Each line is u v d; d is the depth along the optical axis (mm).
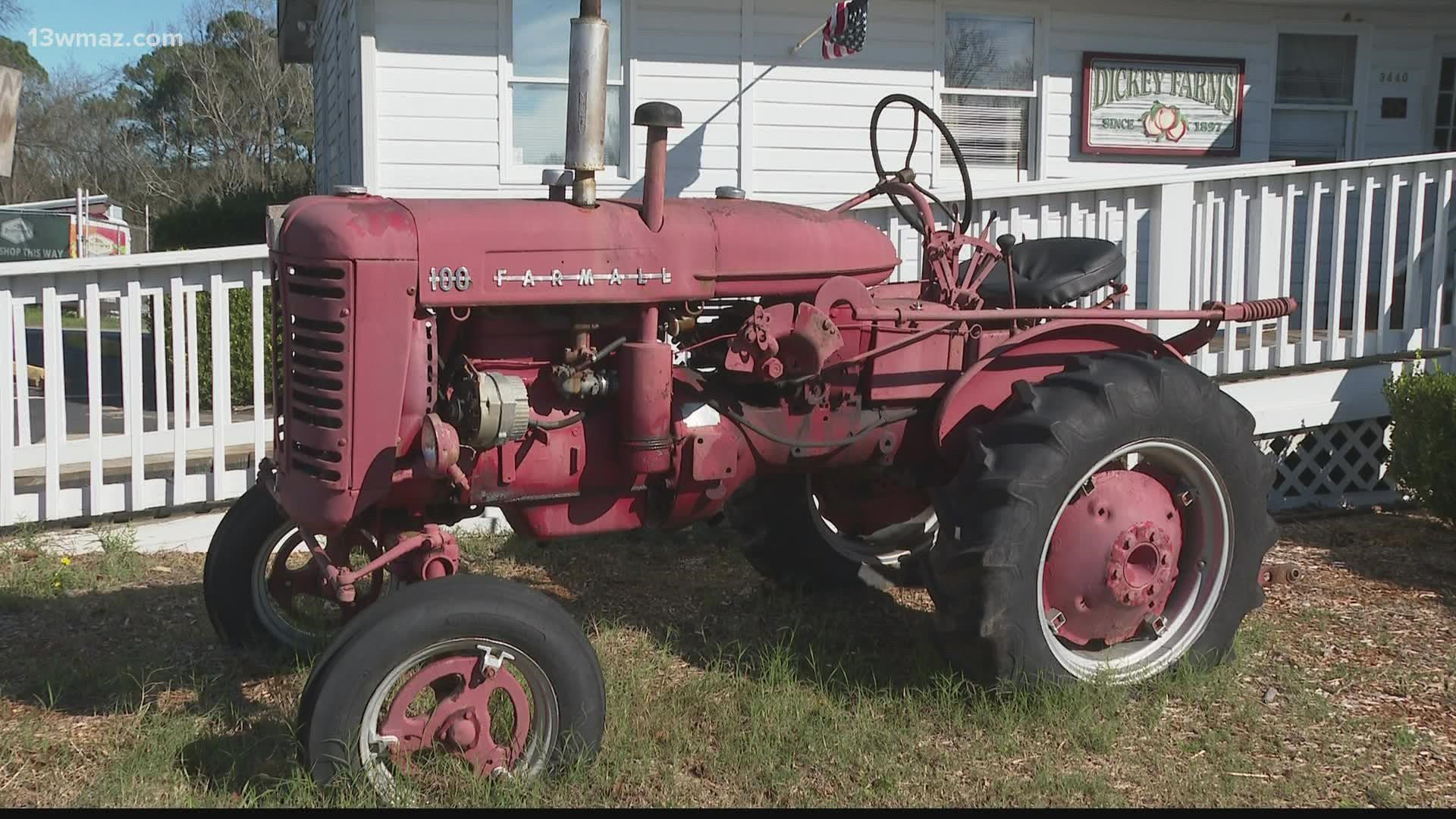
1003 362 4273
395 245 3352
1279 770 3537
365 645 3082
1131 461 4281
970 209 4383
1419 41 10758
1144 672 4062
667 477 3852
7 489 6031
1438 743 3723
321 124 14875
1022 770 3521
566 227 3578
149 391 12023
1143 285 9688
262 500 4434
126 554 5852
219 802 3256
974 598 3738
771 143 9234
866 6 8438
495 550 5977
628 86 8867
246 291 10805
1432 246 7719
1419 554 5809
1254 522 4184
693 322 3893
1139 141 10125
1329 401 6957
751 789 3379
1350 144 10773
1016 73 9781
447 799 3180
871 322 4094
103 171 52688
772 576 5188
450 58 8477
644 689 4004
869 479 4879
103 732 3777
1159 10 10023
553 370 3658
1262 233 6910
